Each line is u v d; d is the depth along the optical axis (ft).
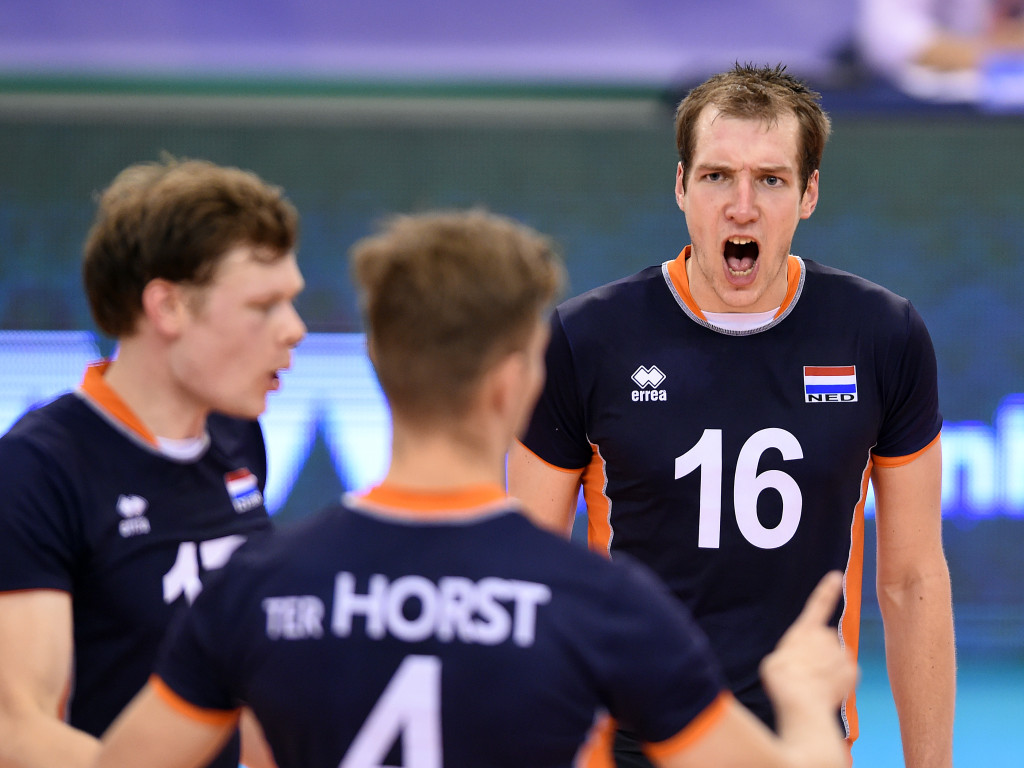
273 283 20.20
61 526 19.90
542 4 85.87
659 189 91.45
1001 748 67.77
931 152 90.22
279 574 15.02
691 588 26.78
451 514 15.06
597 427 27.61
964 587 88.89
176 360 20.43
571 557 14.98
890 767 63.98
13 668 18.80
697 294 27.50
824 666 16.21
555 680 14.26
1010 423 89.81
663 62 85.30
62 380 89.86
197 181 20.06
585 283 91.76
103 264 20.39
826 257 91.09
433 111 90.17
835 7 83.41
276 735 14.87
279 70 86.07
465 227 15.57
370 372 90.27
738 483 26.63
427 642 14.38
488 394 15.29
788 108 26.37
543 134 91.40
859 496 27.20
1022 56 83.15
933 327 90.63
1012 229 90.17
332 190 91.25
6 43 84.58
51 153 89.86
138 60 85.30
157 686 15.30
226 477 22.72
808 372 26.91
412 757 14.24
